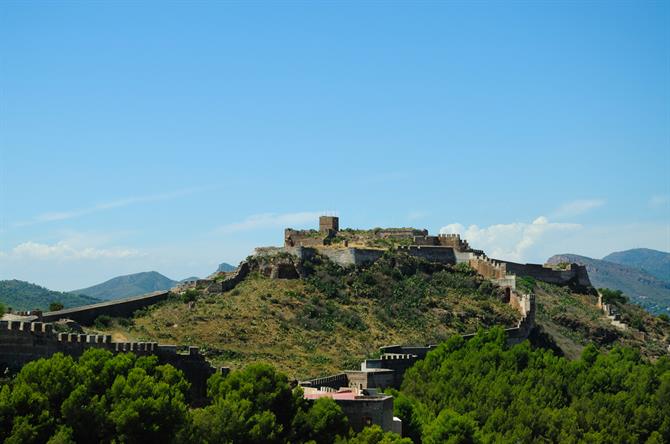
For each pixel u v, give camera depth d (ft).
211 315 650.84
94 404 313.53
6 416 295.28
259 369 383.86
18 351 341.21
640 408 570.87
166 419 320.09
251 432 348.38
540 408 544.21
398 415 458.50
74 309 592.19
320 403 385.91
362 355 634.43
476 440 464.65
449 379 560.61
